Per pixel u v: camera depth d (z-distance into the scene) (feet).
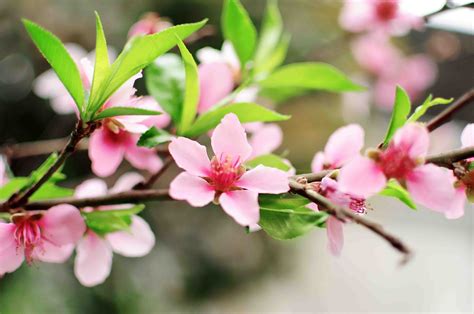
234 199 1.10
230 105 1.23
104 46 1.13
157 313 2.94
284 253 3.71
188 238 3.26
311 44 3.21
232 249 3.41
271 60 1.53
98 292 2.72
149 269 3.03
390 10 2.23
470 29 1.57
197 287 3.28
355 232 5.05
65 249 1.22
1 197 1.27
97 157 1.31
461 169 1.11
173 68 1.31
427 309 4.76
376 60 3.06
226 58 1.46
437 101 1.15
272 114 1.23
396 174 1.08
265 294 3.80
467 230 5.12
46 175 1.16
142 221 1.33
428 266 4.96
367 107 3.30
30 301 2.44
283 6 3.24
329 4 3.14
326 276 4.52
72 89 1.13
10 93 2.88
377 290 4.74
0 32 2.85
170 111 1.28
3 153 1.65
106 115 1.12
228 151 1.13
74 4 2.89
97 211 1.22
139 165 1.33
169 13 3.03
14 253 1.19
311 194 1.07
